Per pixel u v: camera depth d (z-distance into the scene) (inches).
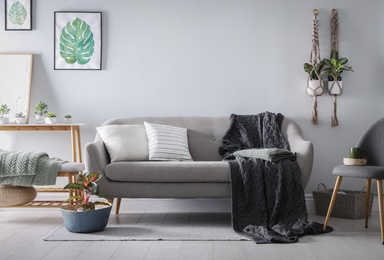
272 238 136.4
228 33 195.2
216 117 190.2
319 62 191.8
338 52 194.1
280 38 194.9
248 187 155.3
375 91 193.6
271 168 157.8
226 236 144.0
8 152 165.6
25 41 195.9
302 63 194.7
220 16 195.2
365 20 193.6
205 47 195.5
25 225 160.6
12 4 195.6
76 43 195.6
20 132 196.7
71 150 196.4
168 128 180.7
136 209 192.7
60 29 195.5
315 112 192.7
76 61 195.6
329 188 193.8
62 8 195.6
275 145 178.5
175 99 195.6
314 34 192.1
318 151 193.9
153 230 152.4
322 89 190.2
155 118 188.4
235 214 153.1
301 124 194.4
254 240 137.3
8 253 124.2
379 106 193.5
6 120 186.2
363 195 175.9
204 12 195.3
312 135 194.4
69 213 146.2
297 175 159.2
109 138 173.0
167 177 157.3
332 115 193.6
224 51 195.2
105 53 195.9
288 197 156.9
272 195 156.1
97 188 149.4
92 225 147.2
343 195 174.6
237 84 195.2
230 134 184.7
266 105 195.0
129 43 195.8
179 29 195.6
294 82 194.5
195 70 195.6
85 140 195.9
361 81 193.8
